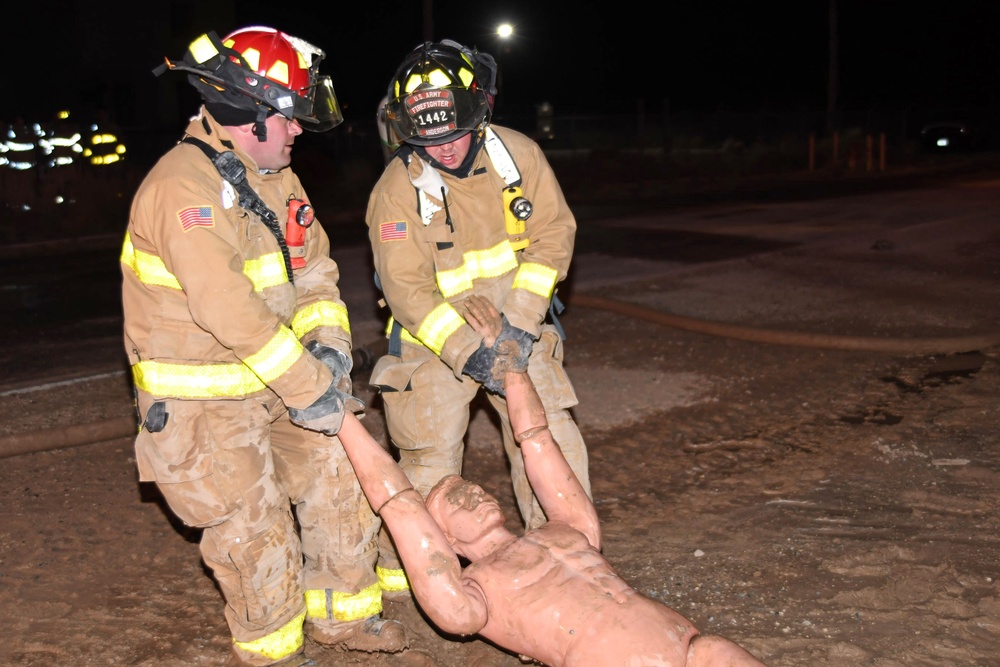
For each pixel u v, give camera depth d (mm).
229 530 3195
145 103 28219
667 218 17312
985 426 5672
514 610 2936
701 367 7305
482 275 3701
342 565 3469
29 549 4527
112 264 13625
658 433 5965
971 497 4688
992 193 18609
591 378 7133
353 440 3150
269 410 3307
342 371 3268
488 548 3150
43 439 5812
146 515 4910
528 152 3754
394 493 3084
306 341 3479
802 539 4336
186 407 3129
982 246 11742
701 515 4723
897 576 3906
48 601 4043
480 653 3568
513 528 4695
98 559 4430
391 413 3809
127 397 6855
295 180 3453
